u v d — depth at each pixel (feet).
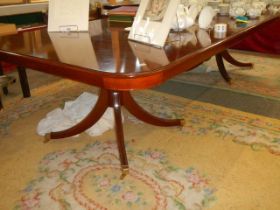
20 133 5.66
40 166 4.66
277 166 4.44
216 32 4.82
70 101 6.68
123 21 6.51
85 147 5.17
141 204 3.84
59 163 4.73
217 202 3.81
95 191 4.10
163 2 3.88
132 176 4.39
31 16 10.09
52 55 3.71
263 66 9.34
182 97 7.14
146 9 4.13
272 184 4.08
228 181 4.18
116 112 4.54
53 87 8.03
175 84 7.98
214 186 4.09
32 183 4.27
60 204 3.87
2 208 3.81
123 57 3.45
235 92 7.36
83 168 4.60
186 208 3.74
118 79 2.91
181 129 5.64
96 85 3.22
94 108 5.09
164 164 4.63
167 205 3.80
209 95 7.22
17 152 5.04
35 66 3.84
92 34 5.14
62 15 5.36
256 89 7.51
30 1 10.26
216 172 4.38
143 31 4.11
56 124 5.75
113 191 4.09
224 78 8.00
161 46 3.81
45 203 3.89
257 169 4.40
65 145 5.24
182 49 3.72
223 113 6.23
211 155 4.79
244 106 6.55
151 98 7.12
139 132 5.59
